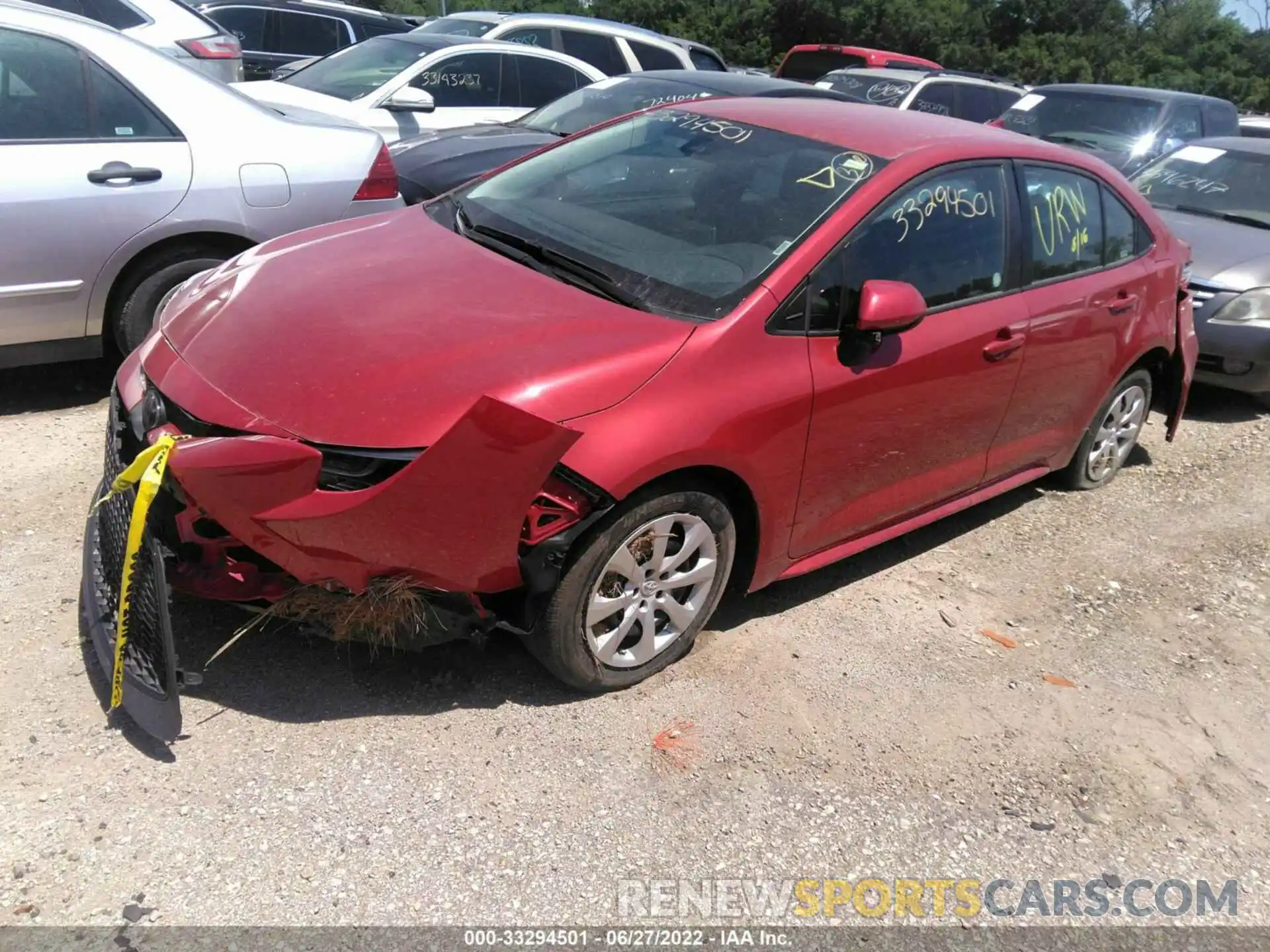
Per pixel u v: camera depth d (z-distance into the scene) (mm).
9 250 4234
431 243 3633
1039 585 4266
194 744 2791
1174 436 5742
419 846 2578
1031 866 2820
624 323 3070
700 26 41594
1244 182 7367
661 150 3990
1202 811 3121
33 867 2396
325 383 2762
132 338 4750
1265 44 48844
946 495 4152
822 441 3354
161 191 4559
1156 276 4805
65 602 3297
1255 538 4883
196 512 2748
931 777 3072
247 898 2387
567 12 42188
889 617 3867
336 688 3057
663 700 3209
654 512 2977
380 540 2629
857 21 41500
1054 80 44375
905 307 3250
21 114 4312
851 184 3549
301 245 3664
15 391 4863
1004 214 3990
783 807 2871
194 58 7809
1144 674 3750
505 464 2590
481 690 3135
